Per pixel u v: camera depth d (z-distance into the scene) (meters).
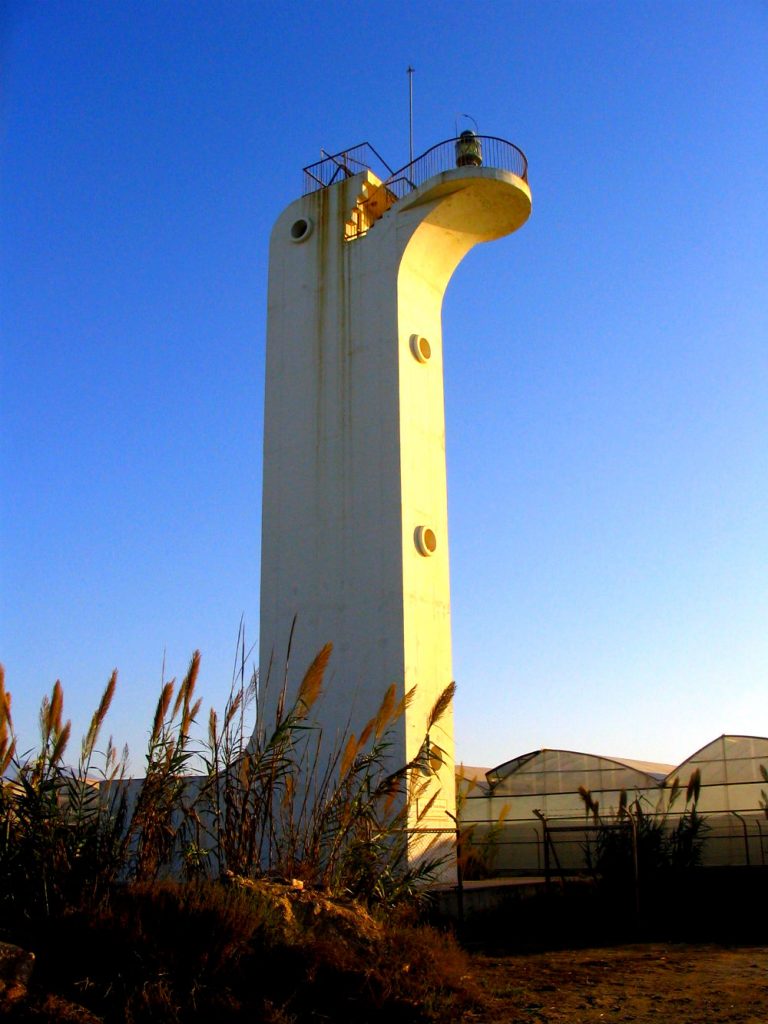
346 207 23.61
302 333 23.38
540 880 21.45
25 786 10.38
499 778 28.02
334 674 20.33
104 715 11.24
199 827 11.96
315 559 21.47
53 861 10.23
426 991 10.18
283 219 24.67
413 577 20.33
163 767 11.34
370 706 19.67
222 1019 8.84
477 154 22.42
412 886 13.26
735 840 23.14
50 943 9.44
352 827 12.95
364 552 20.78
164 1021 8.57
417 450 21.42
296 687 20.75
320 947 10.01
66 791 11.27
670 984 11.97
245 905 10.18
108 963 9.30
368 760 13.44
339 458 21.81
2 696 10.69
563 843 24.02
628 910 17.66
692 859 19.30
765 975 12.62
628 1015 10.13
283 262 24.34
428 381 22.42
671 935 16.58
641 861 18.58
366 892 12.38
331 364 22.64
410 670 19.61
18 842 10.34
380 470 21.08
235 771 12.20
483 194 21.83
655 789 25.00
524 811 26.27
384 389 21.52
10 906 9.94
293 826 12.65
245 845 11.78
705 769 25.06
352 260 23.06
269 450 23.02
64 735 10.88
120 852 10.79
